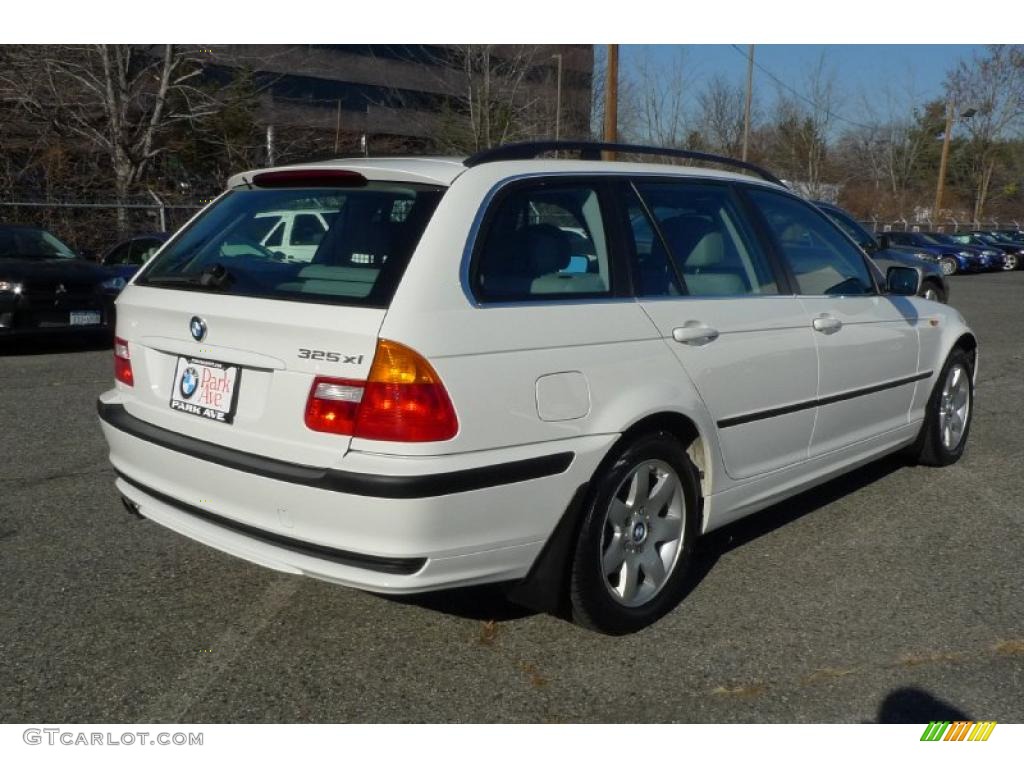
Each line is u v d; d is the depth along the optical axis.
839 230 5.02
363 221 3.31
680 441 3.81
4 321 9.74
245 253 3.54
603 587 3.48
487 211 3.28
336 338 3.00
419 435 2.93
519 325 3.20
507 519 3.15
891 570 4.32
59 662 3.36
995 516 5.09
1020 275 29.50
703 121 40.62
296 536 3.09
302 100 36.94
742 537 4.71
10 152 22.52
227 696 3.17
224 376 3.30
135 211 21.48
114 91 22.81
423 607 3.83
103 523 4.73
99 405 3.85
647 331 3.60
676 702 3.19
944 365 5.63
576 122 32.41
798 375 4.30
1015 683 3.33
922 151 58.56
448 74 33.50
